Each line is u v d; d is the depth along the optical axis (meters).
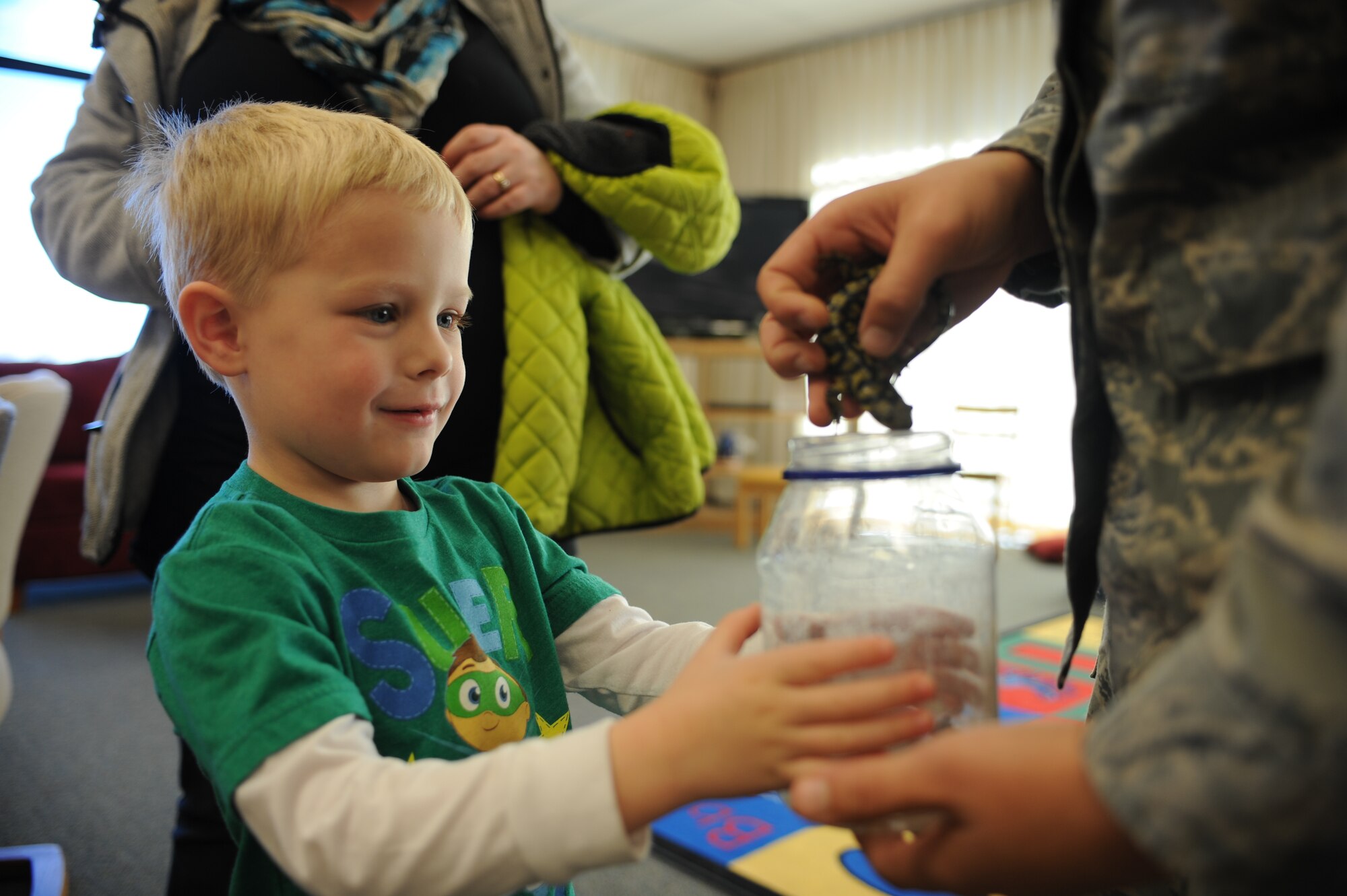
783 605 0.54
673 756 0.46
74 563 3.29
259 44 1.09
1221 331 0.42
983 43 5.16
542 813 0.46
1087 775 0.35
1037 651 2.62
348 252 0.65
